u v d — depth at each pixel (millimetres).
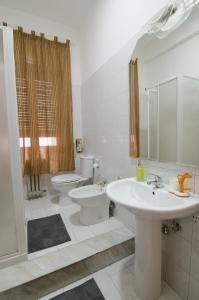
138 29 1457
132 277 1320
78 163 3039
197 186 1026
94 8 2221
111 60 1914
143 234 1097
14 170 1382
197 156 1015
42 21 2568
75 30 2842
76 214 2217
